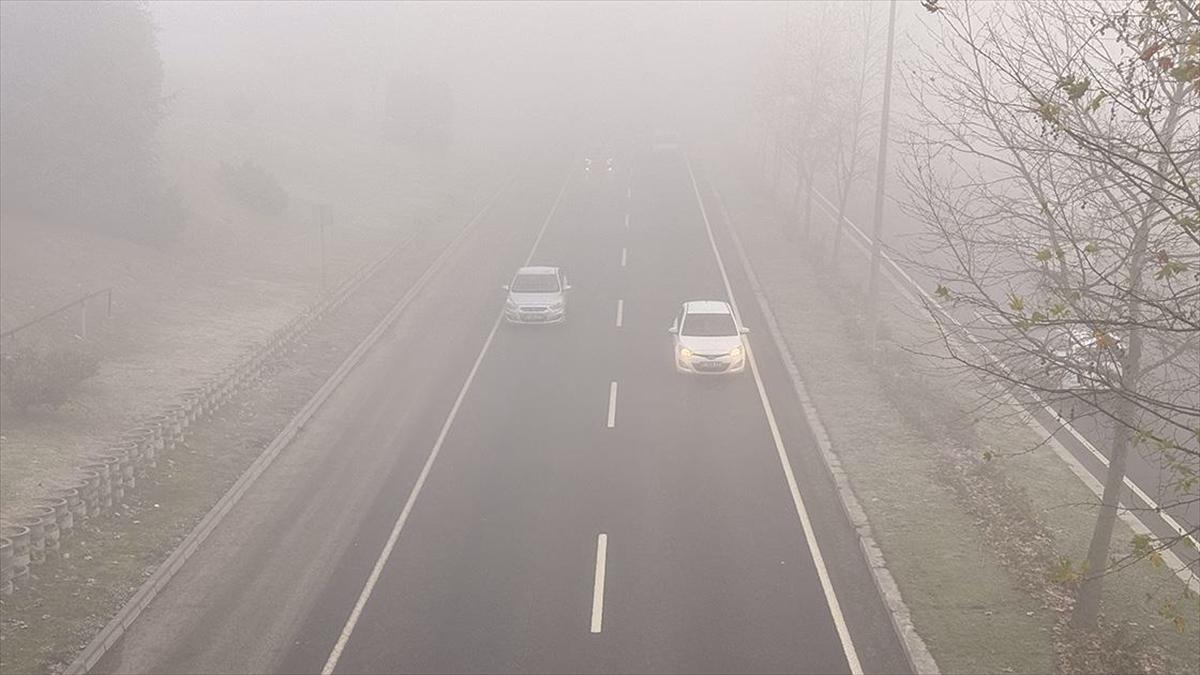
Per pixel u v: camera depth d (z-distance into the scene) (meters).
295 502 17.39
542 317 29.59
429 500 17.34
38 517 14.47
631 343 27.86
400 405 22.78
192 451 19.34
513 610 13.39
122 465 16.98
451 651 12.38
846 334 27.92
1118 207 10.59
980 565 14.34
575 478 18.23
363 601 13.73
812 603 13.47
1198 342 10.30
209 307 30.03
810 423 20.86
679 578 14.26
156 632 12.96
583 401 22.83
